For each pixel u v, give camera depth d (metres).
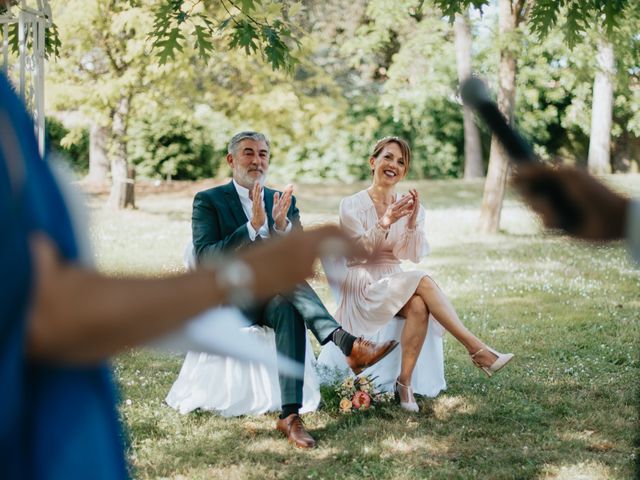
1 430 0.51
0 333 0.45
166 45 4.30
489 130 0.99
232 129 17.39
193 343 0.48
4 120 0.57
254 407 4.14
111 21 11.05
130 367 4.92
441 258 9.62
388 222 4.18
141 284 0.46
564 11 9.33
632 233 1.01
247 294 0.47
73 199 0.64
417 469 3.44
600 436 3.82
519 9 10.00
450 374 4.88
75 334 0.45
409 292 4.19
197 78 12.00
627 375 4.79
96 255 0.63
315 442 3.75
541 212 1.03
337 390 4.23
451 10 4.27
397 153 4.39
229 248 3.79
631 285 7.89
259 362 0.51
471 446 3.72
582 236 1.04
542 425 4.01
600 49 9.62
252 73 11.59
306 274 0.48
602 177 1.04
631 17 8.91
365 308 4.25
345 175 13.12
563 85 9.75
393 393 4.35
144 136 17.27
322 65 11.72
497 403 4.32
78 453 0.67
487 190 11.41
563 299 7.26
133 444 3.63
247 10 4.30
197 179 17.69
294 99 11.63
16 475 0.64
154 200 15.52
